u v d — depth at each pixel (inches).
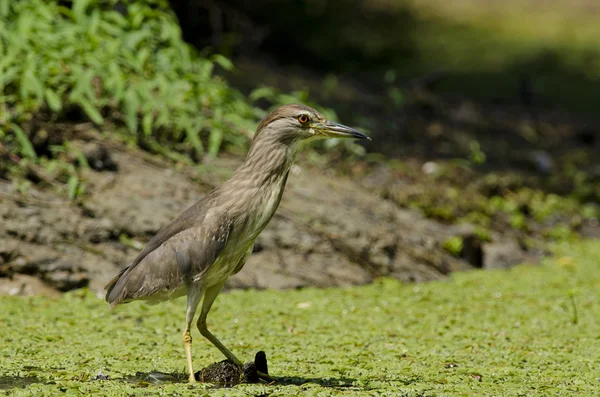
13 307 427.5
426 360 373.7
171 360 364.2
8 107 534.6
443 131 863.1
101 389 321.4
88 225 478.9
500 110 1050.1
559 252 609.6
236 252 339.0
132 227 486.3
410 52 1250.0
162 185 522.0
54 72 541.6
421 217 589.3
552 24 1563.7
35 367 349.4
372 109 874.1
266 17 1125.7
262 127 342.6
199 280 334.0
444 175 698.2
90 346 380.2
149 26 609.9
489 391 330.3
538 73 1254.9
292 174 585.9
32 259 455.8
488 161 800.9
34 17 565.9
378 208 576.1
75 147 523.8
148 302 348.5
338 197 571.5
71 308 432.8
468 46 1342.3
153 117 576.1
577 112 1090.1
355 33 1232.8
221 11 871.7
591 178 813.2
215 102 601.3
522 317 450.0
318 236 520.1
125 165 530.3
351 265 512.1
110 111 563.2
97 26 575.5
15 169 498.9
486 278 530.3
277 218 523.5
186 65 604.1
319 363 366.3
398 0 1475.1
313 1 1244.5
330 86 868.0
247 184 337.1
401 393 324.2
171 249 335.6
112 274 463.2
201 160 563.8
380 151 740.7
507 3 1653.5
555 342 404.5
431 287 505.7
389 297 477.1
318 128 342.0
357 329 420.5
